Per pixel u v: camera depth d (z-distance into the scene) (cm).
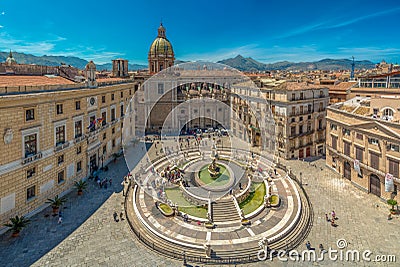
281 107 6241
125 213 3847
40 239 3244
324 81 8306
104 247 3145
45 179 3969
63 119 4328
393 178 4038
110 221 3672
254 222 3634
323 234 3469
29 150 3703
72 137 4609
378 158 4325
